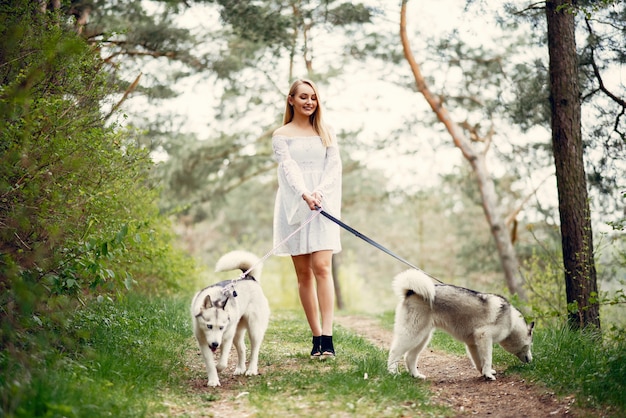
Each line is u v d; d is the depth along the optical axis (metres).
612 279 9.83
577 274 7.46
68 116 5.49
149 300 9.46
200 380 5.26
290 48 14.30
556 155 7.69
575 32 8.27
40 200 5.03
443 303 5.62
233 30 13.86
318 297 6.19
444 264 29.06
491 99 15.62
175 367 5.48
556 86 7.67
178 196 19.83
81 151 5.39
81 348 5.15
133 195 8.66
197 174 19.66
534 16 9.74
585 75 8.92
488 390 5.21
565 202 7.59
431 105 16.42
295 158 6.32
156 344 6.27
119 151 6.37
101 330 5.81
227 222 35.88
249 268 5.99
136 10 12.66
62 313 4.92
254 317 5.66
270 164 23.00
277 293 28.80
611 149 8.91
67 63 5.36
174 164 19.03
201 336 5.18
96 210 6.00
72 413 3.60
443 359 6.95
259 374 5.57
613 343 5.99
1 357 4.30
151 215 10.45
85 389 4.07
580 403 4.45
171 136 16.47
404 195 21.14
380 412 4.32
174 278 11.23
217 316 5.07
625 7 8.26
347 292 32.69
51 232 4.78
